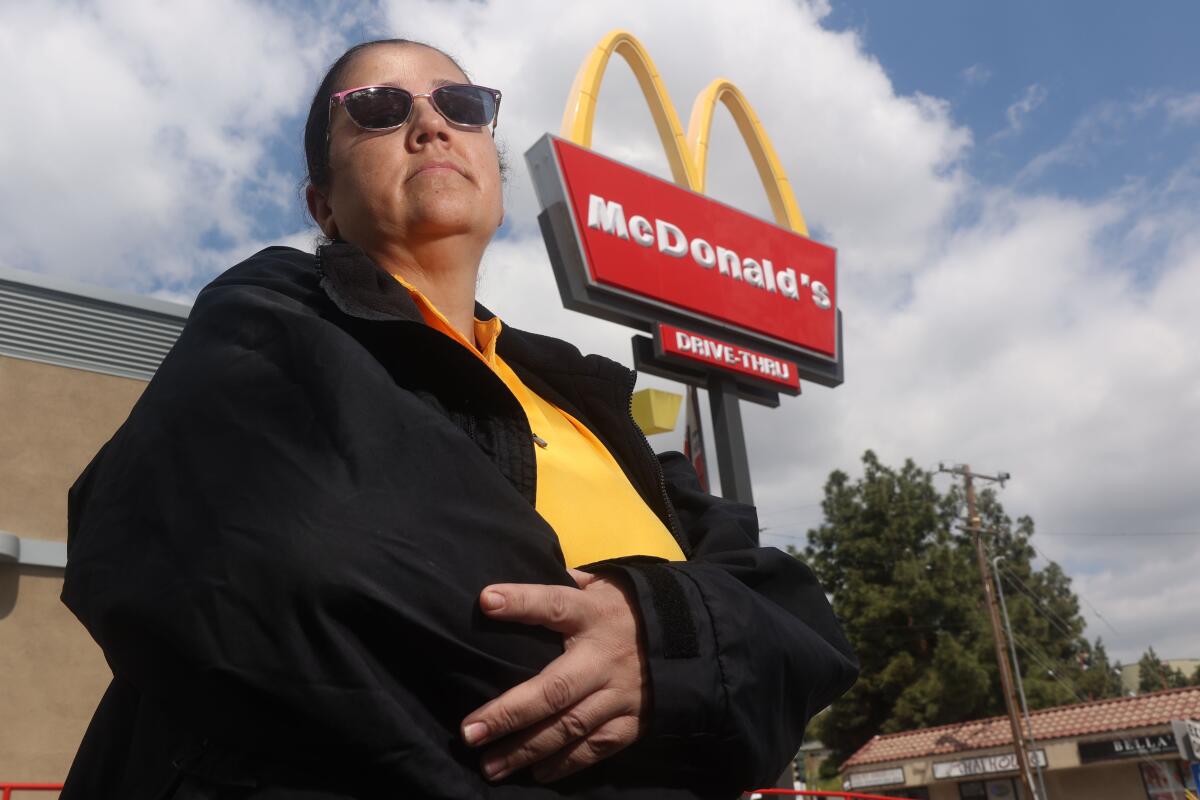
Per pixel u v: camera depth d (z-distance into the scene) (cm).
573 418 147
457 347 106
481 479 92
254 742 81
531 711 84
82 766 101
